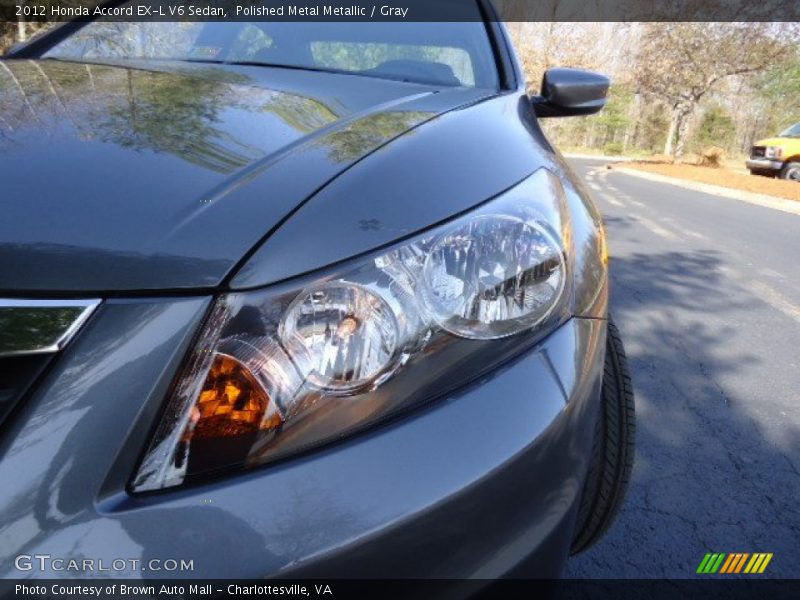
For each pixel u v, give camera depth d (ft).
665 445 7.84
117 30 7.21
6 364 2.43
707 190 44.91
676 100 91.45
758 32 80.43
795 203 37.01
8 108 3.79
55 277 2.54
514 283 3.00
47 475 2.34
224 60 6.68
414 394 2.71
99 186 2.91
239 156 3.32
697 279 16.07
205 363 2.52
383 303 2.69
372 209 2.93
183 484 2.42
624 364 5.24
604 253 4.34
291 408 2.53
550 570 2.98
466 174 3.34
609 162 91.81
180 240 2.68
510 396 2.86
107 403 2.42
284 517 2.40
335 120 4.11
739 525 6.45
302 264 2.69
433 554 2.57
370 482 2.51
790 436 8.20
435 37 7.04
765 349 11.23
